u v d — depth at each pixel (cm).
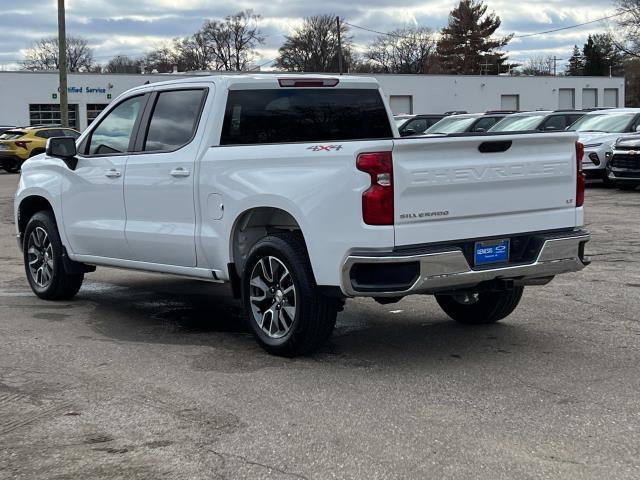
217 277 621
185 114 649
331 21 9656
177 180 632
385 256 499
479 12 9269
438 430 431
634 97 8956
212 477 377
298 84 660
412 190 507
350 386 511
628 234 1183
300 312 550
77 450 411
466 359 571
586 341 616
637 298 768
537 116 2116
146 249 672
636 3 6831
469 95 6969
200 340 638
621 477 370
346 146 516
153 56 10938
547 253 560
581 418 447
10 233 1348
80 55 11100
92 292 855
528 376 527
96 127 737
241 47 10450
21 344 626
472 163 529
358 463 389
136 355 592
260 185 564
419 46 10481
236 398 489
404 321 699
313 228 530
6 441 425
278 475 378
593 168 1822
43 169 792
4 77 5553
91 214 727
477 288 553
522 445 409
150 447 414
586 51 10938
